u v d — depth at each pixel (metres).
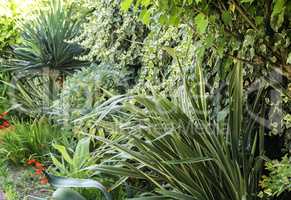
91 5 5.29
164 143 2.86
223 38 2.54
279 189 2.23
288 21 2.43
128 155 2.93
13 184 4.00
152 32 3.88
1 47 6.58
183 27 3.23
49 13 6.08
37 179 4.07
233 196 2.65
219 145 2.64
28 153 4.55
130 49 4.69
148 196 2.96
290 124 2.53
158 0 2.43
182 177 2.75
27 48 5.96
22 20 6.46
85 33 5.30
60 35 5.84
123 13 4.69
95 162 3.53
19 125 4.92
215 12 2.47
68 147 4.16
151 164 2.82
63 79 5.85
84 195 3.34
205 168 2.74
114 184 3.15
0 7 6.63
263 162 2.72
